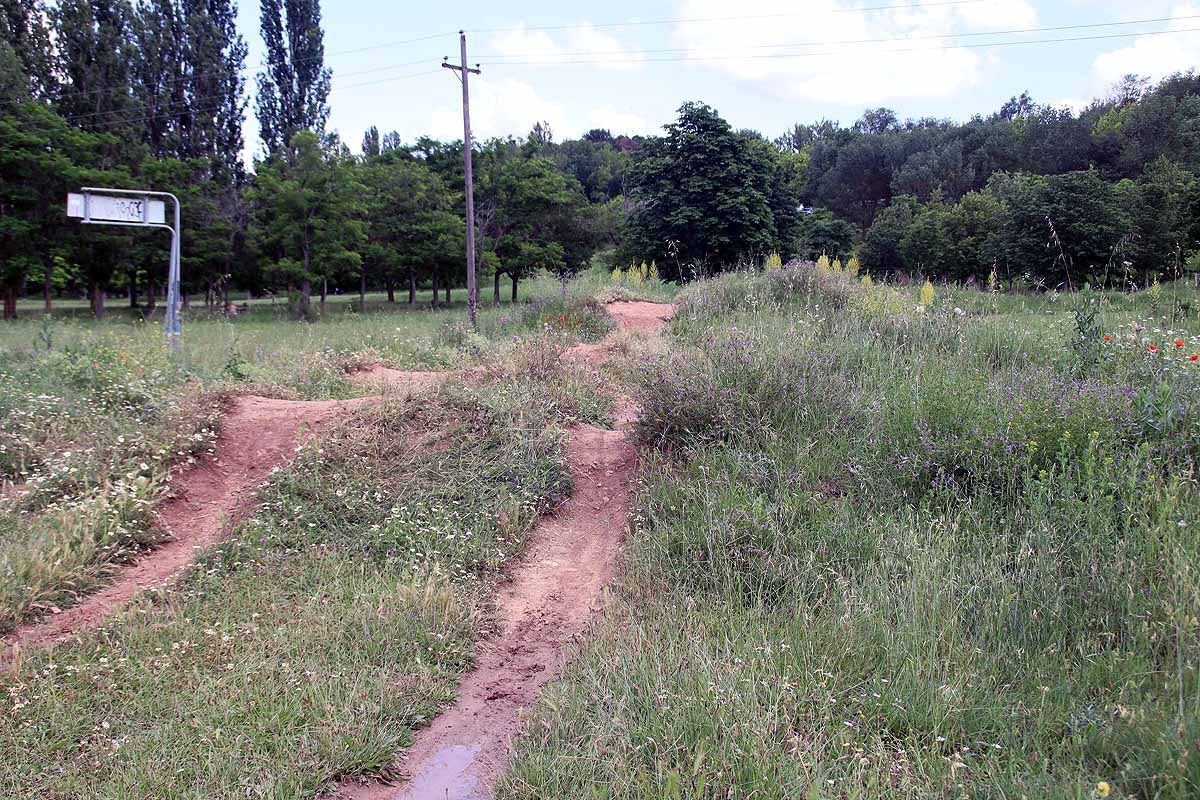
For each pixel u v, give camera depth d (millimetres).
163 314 28016
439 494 5578
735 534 4617
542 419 6625
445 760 3297
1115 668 3197
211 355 11055
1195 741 2613
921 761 2879
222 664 3861
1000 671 3367
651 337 10828
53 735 3328
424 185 34438
